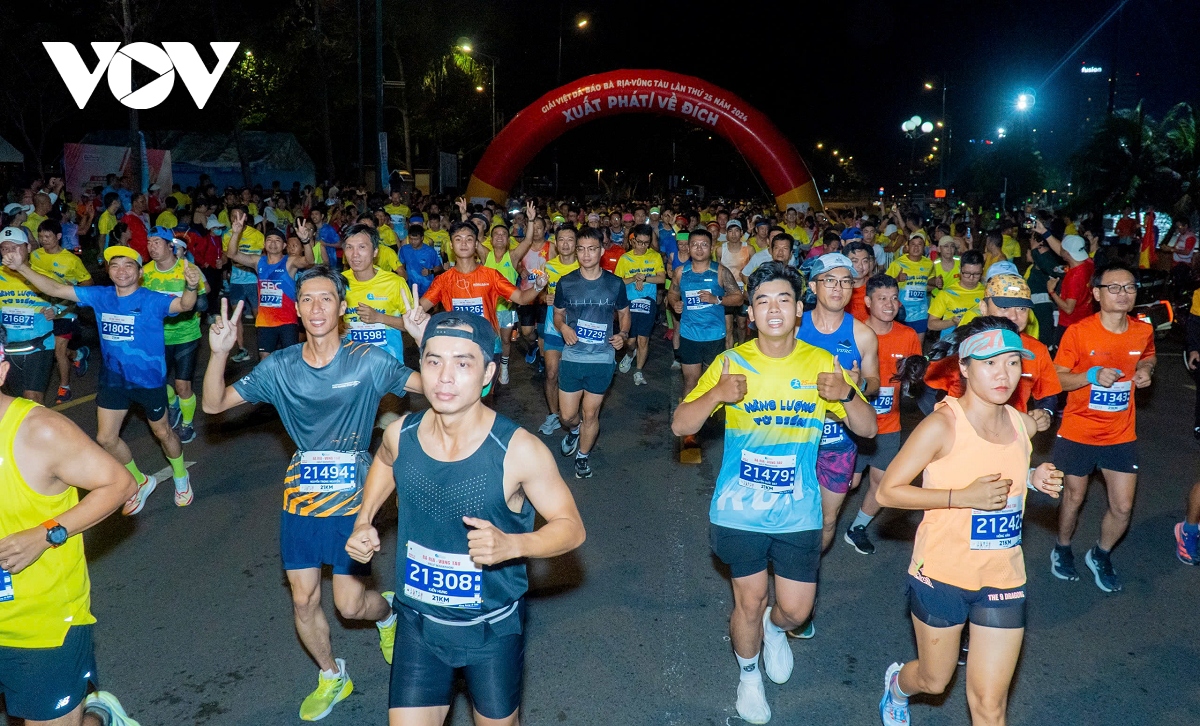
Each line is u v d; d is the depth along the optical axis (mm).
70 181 24344
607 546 6125
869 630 4969
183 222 17656
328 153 33938
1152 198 28344
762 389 3846
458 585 2914
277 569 5727
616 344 7320
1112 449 5367
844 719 4117
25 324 7473
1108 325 5297
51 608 2998
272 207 20562
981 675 3371
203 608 5180
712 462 8070
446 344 2771
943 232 14117
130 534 6289
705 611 5176
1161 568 5875
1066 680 4480
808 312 5066
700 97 22766
